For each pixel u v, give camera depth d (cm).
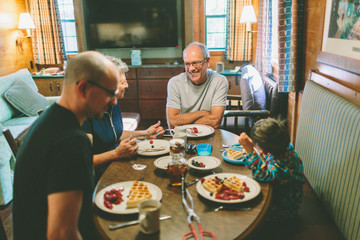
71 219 86
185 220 113
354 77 175
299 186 157
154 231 104
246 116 318
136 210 117
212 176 143
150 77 505
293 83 286
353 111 155
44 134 92
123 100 521
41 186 93
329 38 212
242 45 504
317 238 150
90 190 100
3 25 476
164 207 122
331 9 209
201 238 100
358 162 142
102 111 101
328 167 177
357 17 168
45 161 90
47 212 97
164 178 148
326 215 171
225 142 198
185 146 173
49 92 521
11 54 496
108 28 526
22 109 414
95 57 95
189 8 504
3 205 268
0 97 401
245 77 350
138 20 520
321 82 225
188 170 156
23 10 532
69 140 90
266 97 371
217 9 523
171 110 256
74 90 94
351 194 146
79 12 534
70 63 95
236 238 103
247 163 145
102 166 170
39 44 537
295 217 167
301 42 284
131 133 207
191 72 239
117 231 107
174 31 520
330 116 181
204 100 254
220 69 492
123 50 553
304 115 230
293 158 154
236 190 129
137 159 172
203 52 236
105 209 117
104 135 188
